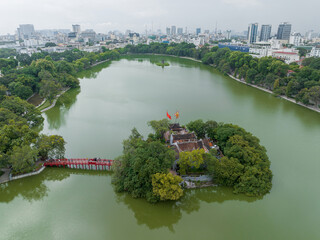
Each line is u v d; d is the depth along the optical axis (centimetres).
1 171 11762
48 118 18250
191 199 10312
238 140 11788
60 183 11269
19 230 8831
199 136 14488
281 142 15138
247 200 10288
